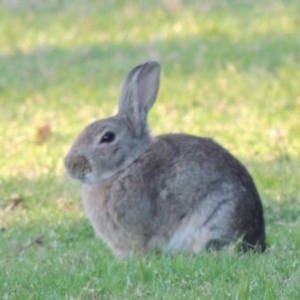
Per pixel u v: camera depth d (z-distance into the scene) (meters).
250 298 11.53
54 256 15.05
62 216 17.81
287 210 17.14
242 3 39.59
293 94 26.92
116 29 38.03
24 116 27.88
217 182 14.09
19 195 19.41
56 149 23.83
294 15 36.91
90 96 29.39
